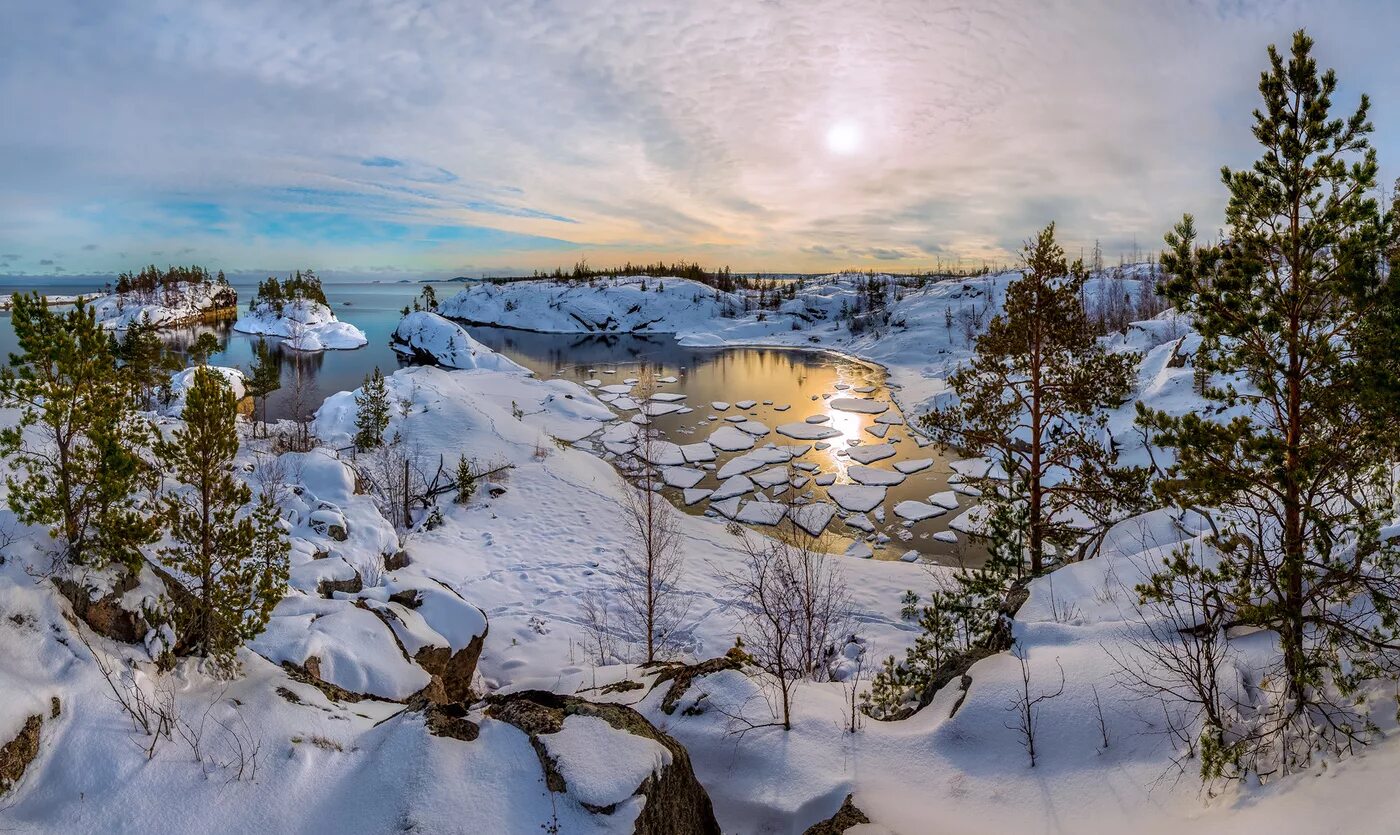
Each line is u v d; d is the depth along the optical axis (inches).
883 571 669.9
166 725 195.5
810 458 1106.7
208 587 242.1
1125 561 362.6
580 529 754.8
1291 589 199.9
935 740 248.2
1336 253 196.1
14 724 169.6
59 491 222.1
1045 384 518.6
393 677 306.3
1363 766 166.9
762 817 223.9
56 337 221.3
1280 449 197.0
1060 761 224.8
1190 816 185.5
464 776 181.6
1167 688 229.3
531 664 462.0
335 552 474.3
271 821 175.9
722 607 569.3
